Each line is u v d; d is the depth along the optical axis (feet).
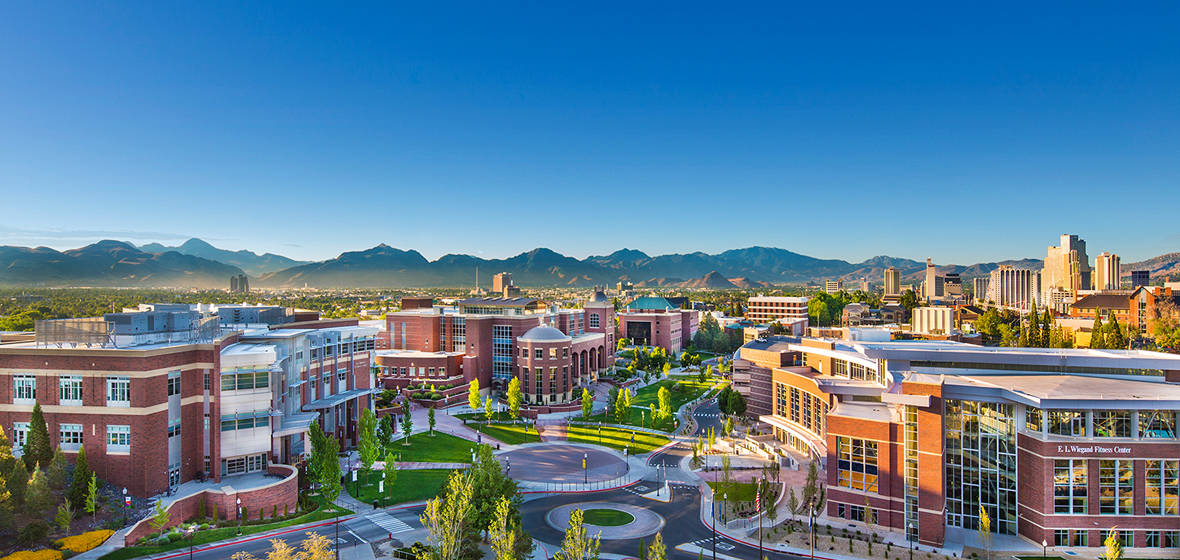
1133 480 217.56
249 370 269.64
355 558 209.87
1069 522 219.82
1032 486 225.56
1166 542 217.15
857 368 334.85
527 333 519.60
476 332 528.22
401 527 240.12
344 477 298.76
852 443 257.75
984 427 236.22
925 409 234.17
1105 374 261.65
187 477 258.37
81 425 241.96
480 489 219.41
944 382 241.14
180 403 256.73
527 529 249.14
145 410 239.09
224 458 264.72
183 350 257.75
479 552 202.28
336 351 350.64
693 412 488.85
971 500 239.09
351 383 366.63
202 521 234.17
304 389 320.29
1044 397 219.00
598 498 289.53
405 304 614.34
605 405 508.12
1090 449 217.97
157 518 212.84
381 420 371.35
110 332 257.75
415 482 297.94
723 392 472.44
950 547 226.99
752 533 247.09
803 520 259.39
